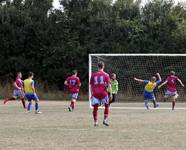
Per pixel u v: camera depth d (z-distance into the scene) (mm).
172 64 45938
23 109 30016
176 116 24562
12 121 21484
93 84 19500
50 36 49375
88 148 13484
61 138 15633
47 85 48844
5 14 49469
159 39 49469
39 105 34969
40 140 15133
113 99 30609
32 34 49469
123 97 42500
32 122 21031
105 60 45375
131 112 27828
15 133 16953
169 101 41531
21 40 49375
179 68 45812
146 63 45875
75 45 49125
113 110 29875
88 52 49188
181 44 49062
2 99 43906
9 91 45938
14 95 30922
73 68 48906
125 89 44688
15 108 31016
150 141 14938
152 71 45812
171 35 49406
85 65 48844
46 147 13664
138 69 45594
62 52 48562
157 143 14500
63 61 48906
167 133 17000
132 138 15656
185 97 43312
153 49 49062
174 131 17609
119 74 45250
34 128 18578
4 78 49344
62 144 14266
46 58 49062
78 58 48938
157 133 17000
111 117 23844
